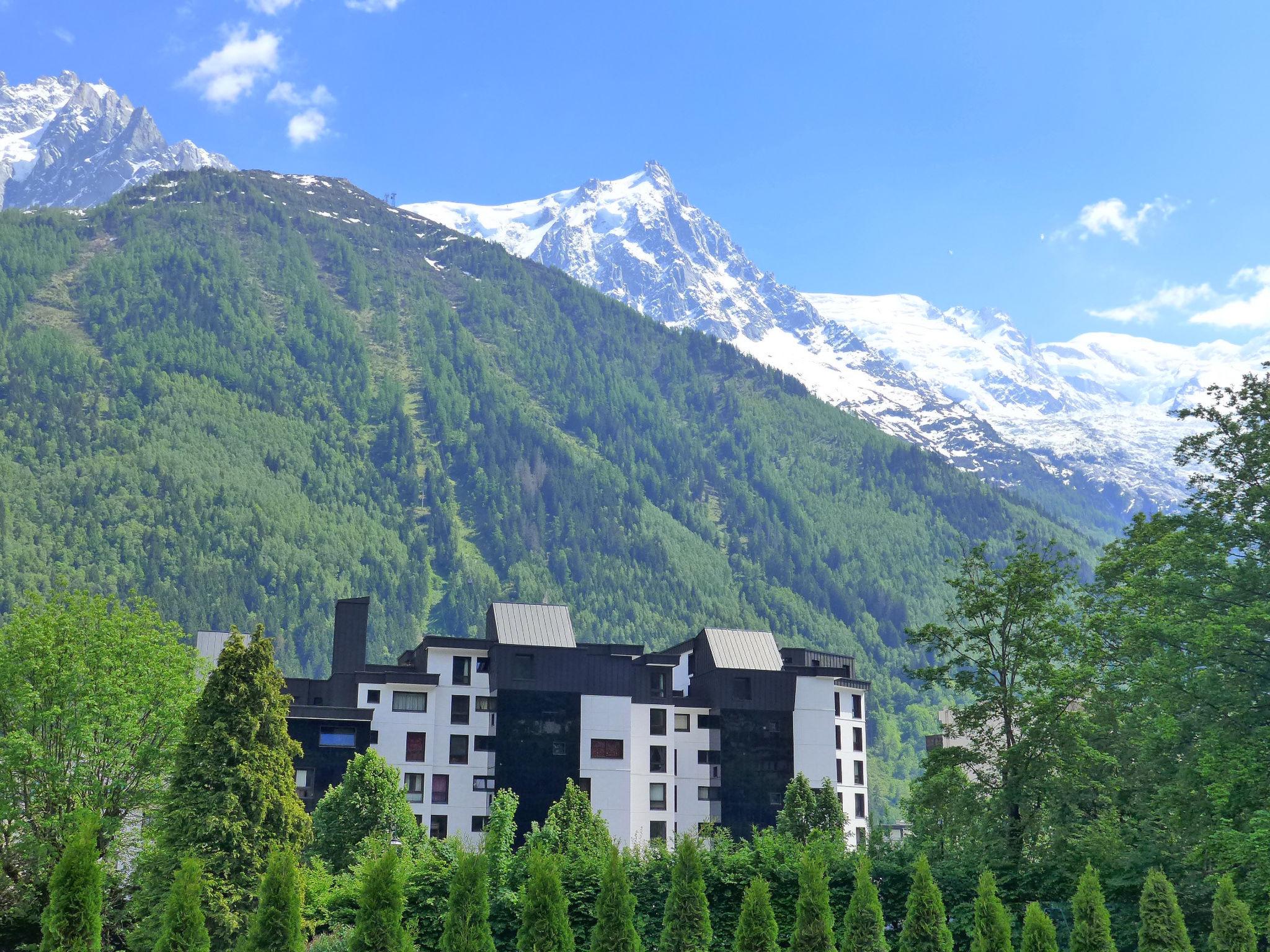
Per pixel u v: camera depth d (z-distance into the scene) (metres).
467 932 45.16
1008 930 46.66
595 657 126.81
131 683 70.81
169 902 42.44
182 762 61.12
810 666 135.50
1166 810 57.09
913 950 47.31
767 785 131.00
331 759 116.81
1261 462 60.44
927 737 129.75
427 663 126.00
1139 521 74.75
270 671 63.47
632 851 59.19
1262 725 54.16
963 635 72.69
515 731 123.00
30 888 64.19
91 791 69.00
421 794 121.38
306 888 58.59
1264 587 57.12
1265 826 49.62
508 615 128.62
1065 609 70.75
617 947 46.09
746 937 46.38
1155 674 57.59
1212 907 48.56
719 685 132.88
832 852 57.22
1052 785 65.25
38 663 69.38
